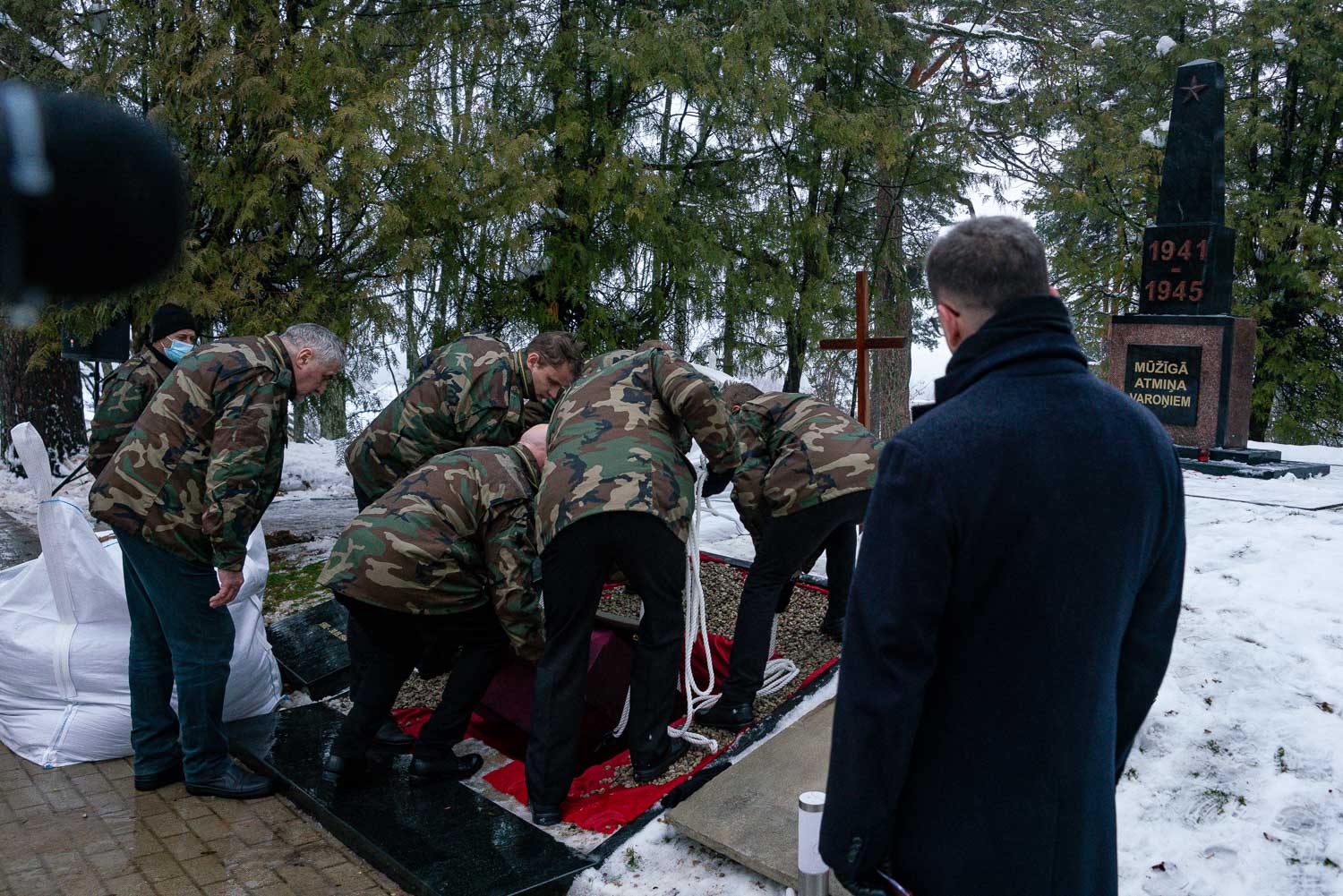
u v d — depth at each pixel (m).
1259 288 14.48
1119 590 1.55
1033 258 1.62
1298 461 9.27
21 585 4.06
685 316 10.54
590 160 9.46
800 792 3.04
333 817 3.19
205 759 3.54
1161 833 2.74
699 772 3.25
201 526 3.35
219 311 6.90
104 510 3.29
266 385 3.34
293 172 6.99
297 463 12.09
